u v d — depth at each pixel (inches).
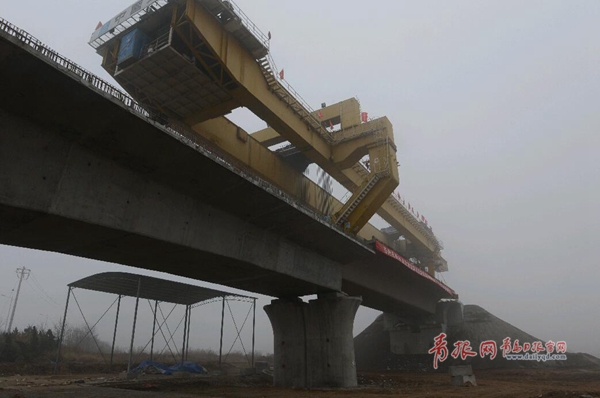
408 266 1700.3
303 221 919.7
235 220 820.6
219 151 1180.5
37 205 483.8
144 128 553.6
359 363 2763.3
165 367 1523.1
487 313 3120.1
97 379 1264.8
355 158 1472.7
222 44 941.8
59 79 457.7
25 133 482.6
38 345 2089.1
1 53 414.3
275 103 1143.6
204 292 1610.5
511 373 1900.8
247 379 1352.1
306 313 1156.5
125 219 590.2
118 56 959.0
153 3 906.1
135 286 1476.4
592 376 1679.4
